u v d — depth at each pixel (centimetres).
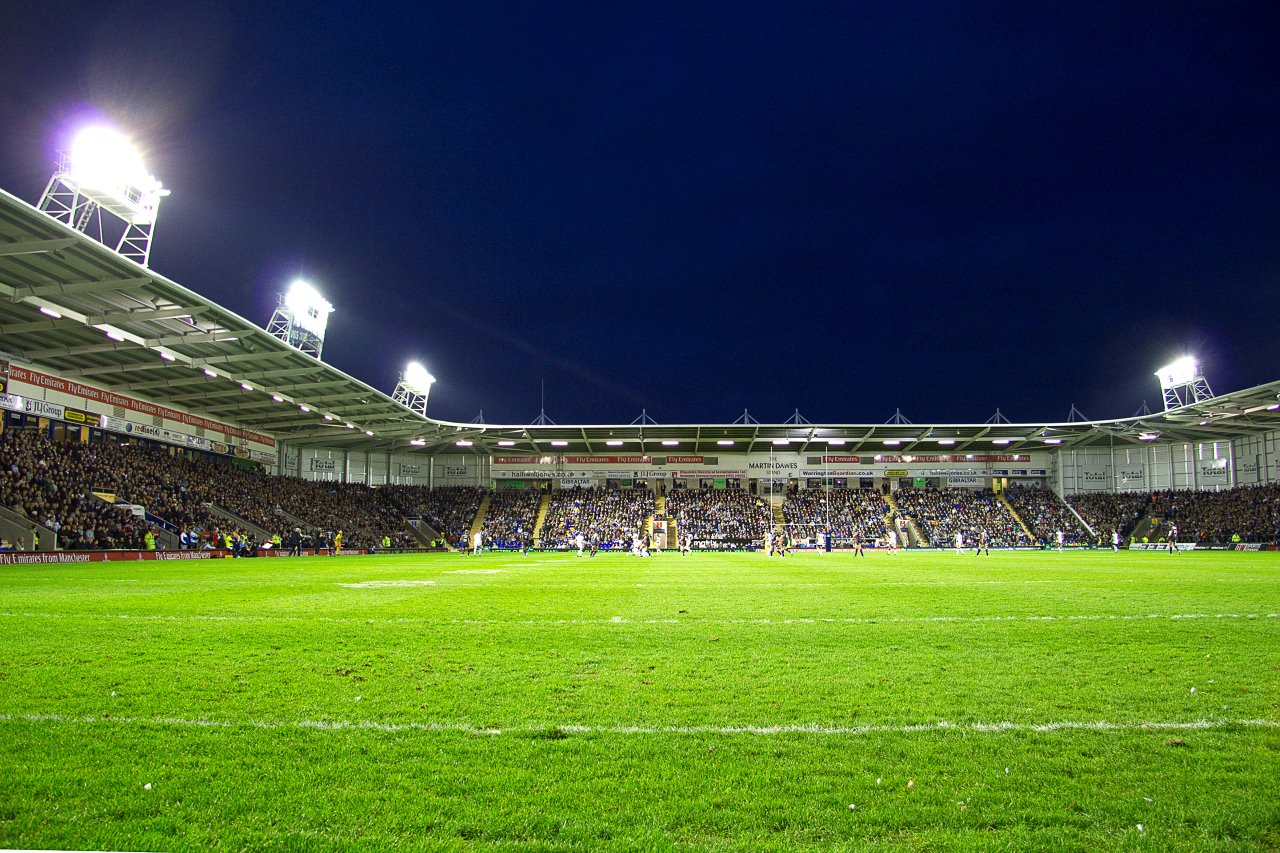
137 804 415
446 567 3072
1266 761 483
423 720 578
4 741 521
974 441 7519
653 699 639
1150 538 6569
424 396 6775
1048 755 496
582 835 380
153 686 685
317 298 5247
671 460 7844
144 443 4872
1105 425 6769
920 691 665
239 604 1408
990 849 365
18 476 3494
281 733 543
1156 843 370
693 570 2752
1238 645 898
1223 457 7000
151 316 3394
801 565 3181
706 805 415
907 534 6894
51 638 963
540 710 605
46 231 2572
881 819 397
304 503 5909
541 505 7475
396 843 369
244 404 5334
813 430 7100
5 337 3719
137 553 3712
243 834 379
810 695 652
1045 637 968
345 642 938
